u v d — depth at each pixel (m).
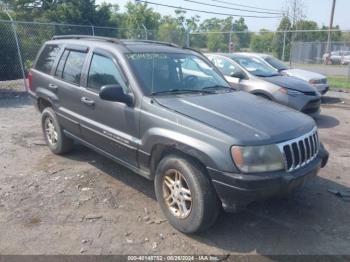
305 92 8.33
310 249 3.56
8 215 4.02
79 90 4.94
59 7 29.05
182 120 3.64
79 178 5.03
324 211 4.29
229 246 3.57
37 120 8.48
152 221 3.97
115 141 4.39
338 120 9.27
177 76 4.61
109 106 4.41
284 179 3.37
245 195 3.27
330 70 22.88
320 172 5.53
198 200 3.50
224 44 26.25
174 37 21.41
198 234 3.75
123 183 4.90
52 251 3.41
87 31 19.11
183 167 3.58
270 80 8.54
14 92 12.00
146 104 3.99
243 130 3.44
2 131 7.42
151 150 3.92
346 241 3.70
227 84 5.05
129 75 4.24
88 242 3.56
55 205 4.27
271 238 3.72
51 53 5.91
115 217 4.04
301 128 3.79
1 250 3.41
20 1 32.84
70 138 5.61
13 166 5.46
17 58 15.73
